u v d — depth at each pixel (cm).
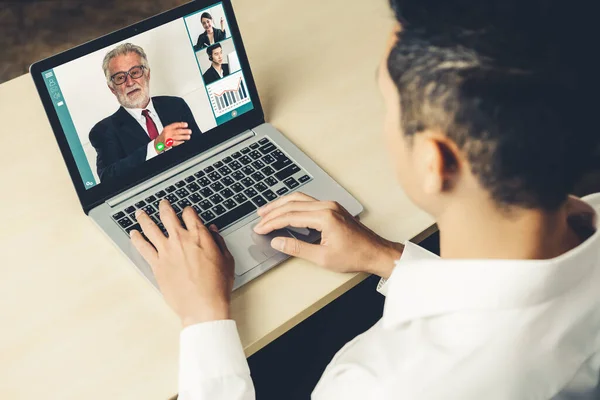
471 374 59
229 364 84
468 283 59
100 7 291
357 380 64
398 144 59
